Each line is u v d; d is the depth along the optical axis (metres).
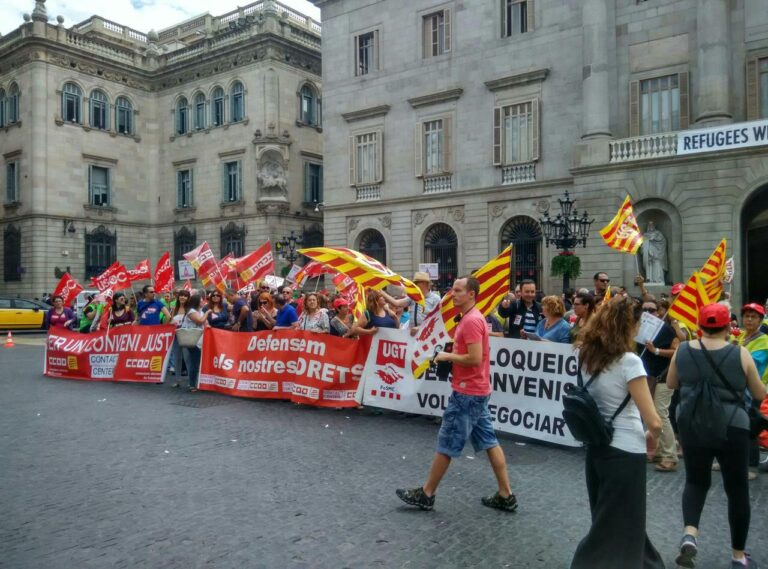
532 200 24.66
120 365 13.73
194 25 50.62
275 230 36.88
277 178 36.88
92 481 6.72
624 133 22.66
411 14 28.12
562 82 24.00
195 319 12.45
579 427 4.14
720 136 19.39
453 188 26.86
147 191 42.94
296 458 7.61
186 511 5.84
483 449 5.93
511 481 6.84
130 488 6.49
